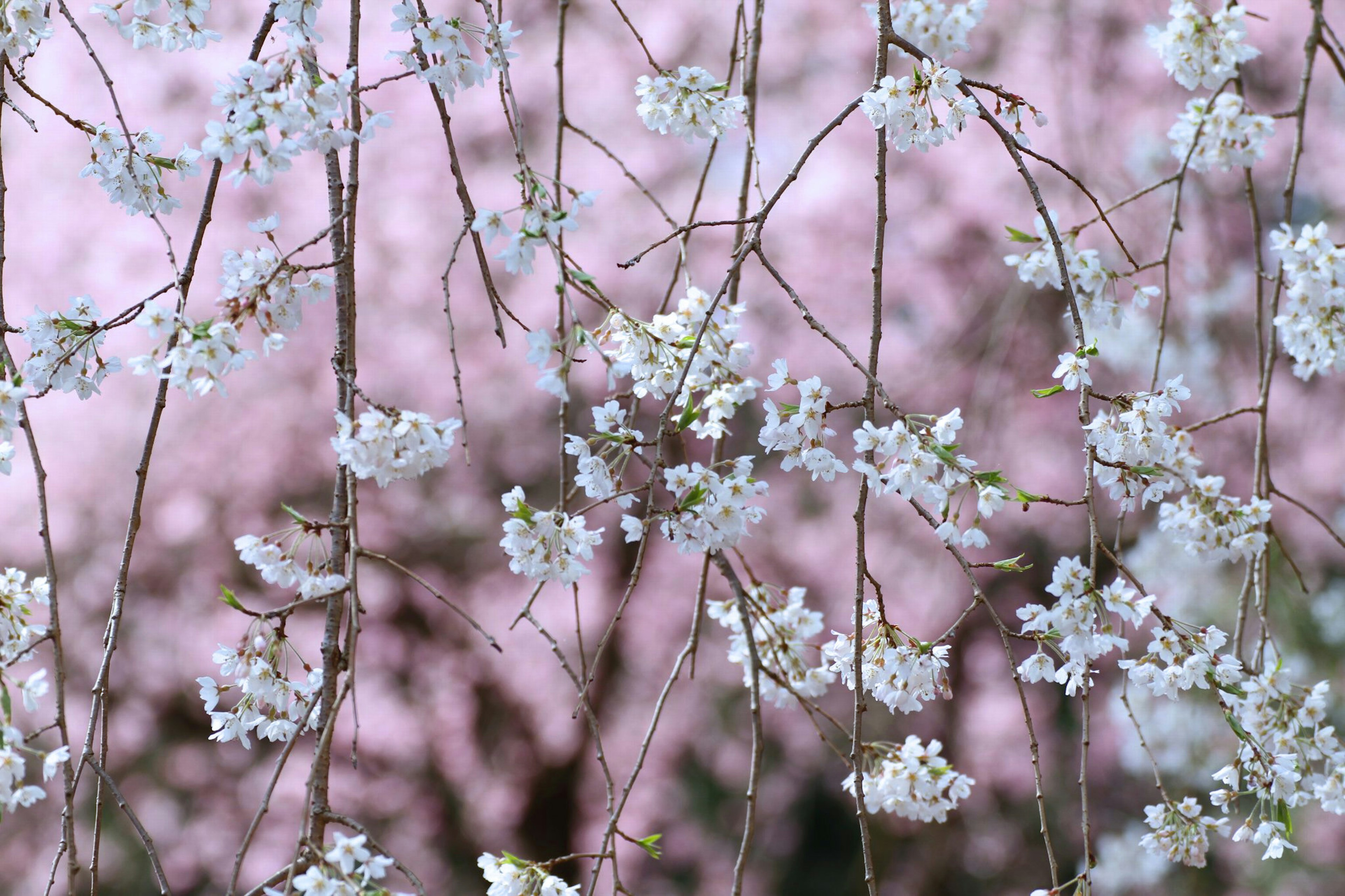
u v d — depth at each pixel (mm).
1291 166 2193
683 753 8281
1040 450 6816
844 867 8742
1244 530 1994
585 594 7547
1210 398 5621
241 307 1503
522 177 1532
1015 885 7852
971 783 1951
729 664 7875
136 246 6199
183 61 6188
